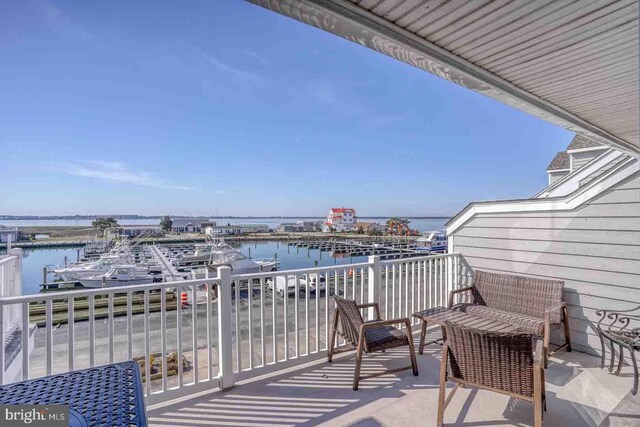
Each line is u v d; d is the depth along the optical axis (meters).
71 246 32.19
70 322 2.36
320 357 3.54
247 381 3.04
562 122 3.26
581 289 3.77
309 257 30.08
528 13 1.70
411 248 27.09
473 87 2.59
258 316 6.97
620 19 1.75
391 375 3.18
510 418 2.46
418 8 1.64
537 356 2.29
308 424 2.41
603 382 3.03
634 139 3.70
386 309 4.18
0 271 3.45
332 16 1.64
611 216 3.57
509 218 4.44
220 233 50.56
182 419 2.47
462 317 3.45
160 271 16.55
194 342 2.85
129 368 1.68
